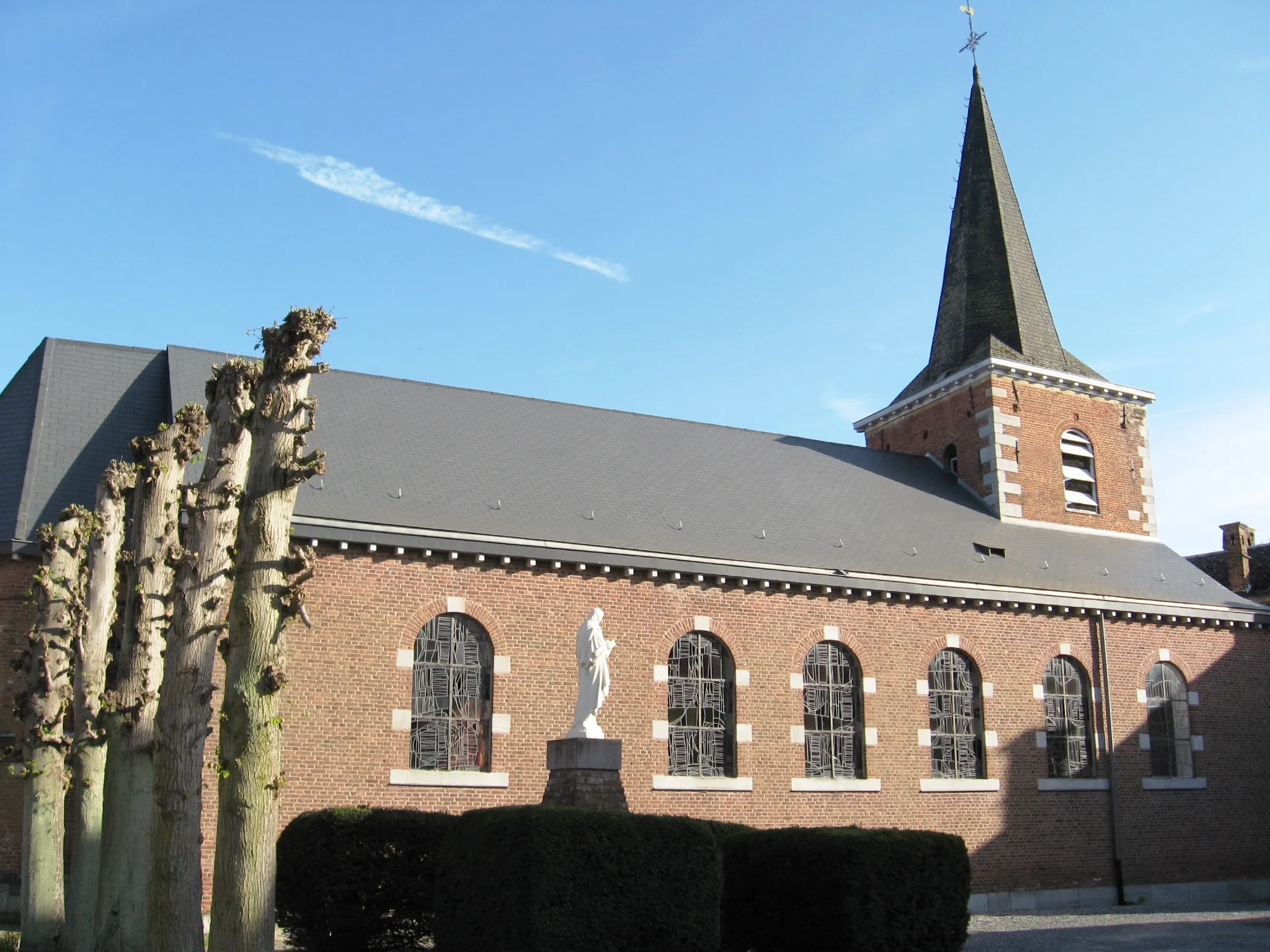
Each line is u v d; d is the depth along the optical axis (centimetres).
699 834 1262
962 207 3419
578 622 2123
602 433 2638
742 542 2369
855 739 2342
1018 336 3166
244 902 1091
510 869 1165
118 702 1325
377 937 1485
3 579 1889
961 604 2512
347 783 1884
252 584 1152
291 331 1193
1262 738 2831
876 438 3425
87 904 1437
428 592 2014
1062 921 2120
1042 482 3009
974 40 3559
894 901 1372
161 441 1437
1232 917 2186
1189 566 3047
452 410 2494
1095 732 2608
